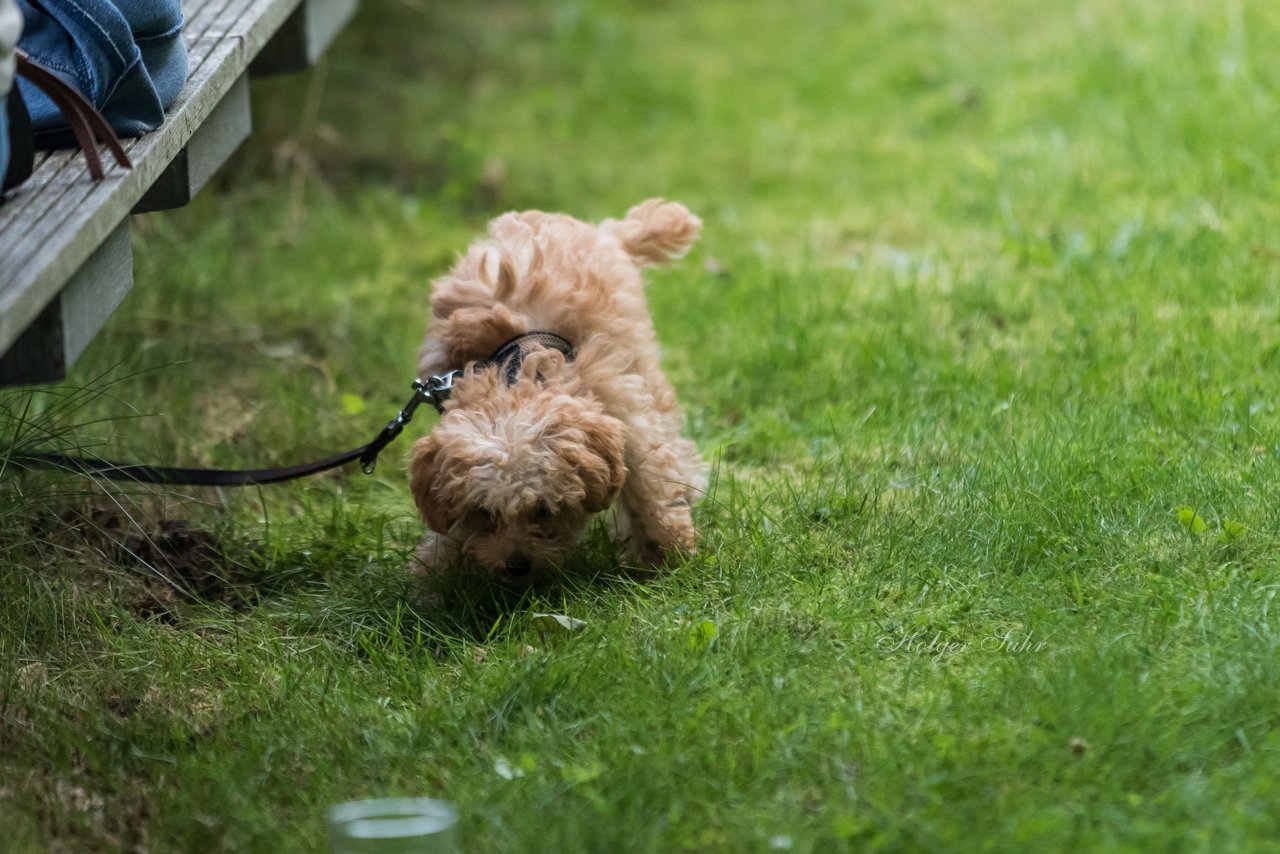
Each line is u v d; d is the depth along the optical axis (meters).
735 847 3.87
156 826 4.20
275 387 7.65
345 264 9.73
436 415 7.39
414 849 3.73
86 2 4.71
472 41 14.35
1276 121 9.91
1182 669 4.50
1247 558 5.30
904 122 12.02
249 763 4.44
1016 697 4.45
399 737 4.58
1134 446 6.17
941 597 5.27
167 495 6.32
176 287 8.71
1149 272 8.13
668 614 5.22
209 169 5.95
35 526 5.86
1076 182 9.72
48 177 4.59
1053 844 3.73
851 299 8.49
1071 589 5.18
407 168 11.52
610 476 5.34
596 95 13.37
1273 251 8.25
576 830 3.91
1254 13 12.04
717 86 13.50
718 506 6.20
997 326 7.89
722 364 7.83
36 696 4.82
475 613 5.45
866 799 4.01
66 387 6.66
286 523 6.38
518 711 4.64
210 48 5.89
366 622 5.52
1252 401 6.56
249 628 5.48
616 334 5.84
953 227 9.66
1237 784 3.95
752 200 10.75
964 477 6.05
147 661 5.13
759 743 4.28
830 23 15.12
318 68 11.48
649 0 16.38
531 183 11.26
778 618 5.14
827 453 6.77
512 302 5.80
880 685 4.66
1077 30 13.12
